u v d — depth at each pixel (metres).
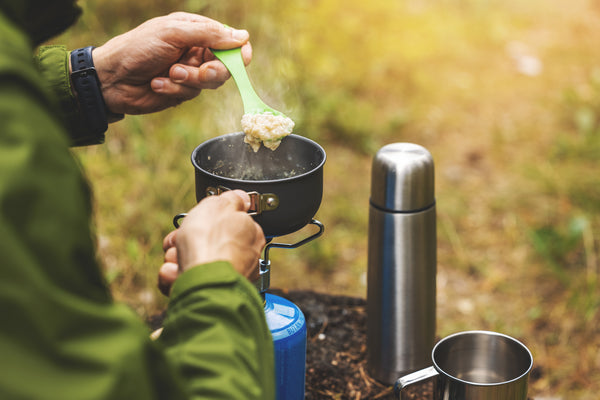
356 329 1.67
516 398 1.11
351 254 3.04
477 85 4.47
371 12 5.36
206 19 1.33
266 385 0.77
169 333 0.76
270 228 1.11
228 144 1.26
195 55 1.38
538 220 3.22
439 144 3.83
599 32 5.29
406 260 1.41
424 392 1.47
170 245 0.94
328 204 3.32
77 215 0.55
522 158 3.71
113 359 0.55
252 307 0.77
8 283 0.49
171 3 3.68
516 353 1.20
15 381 0.49
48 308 0.51
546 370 2.43
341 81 4.30
